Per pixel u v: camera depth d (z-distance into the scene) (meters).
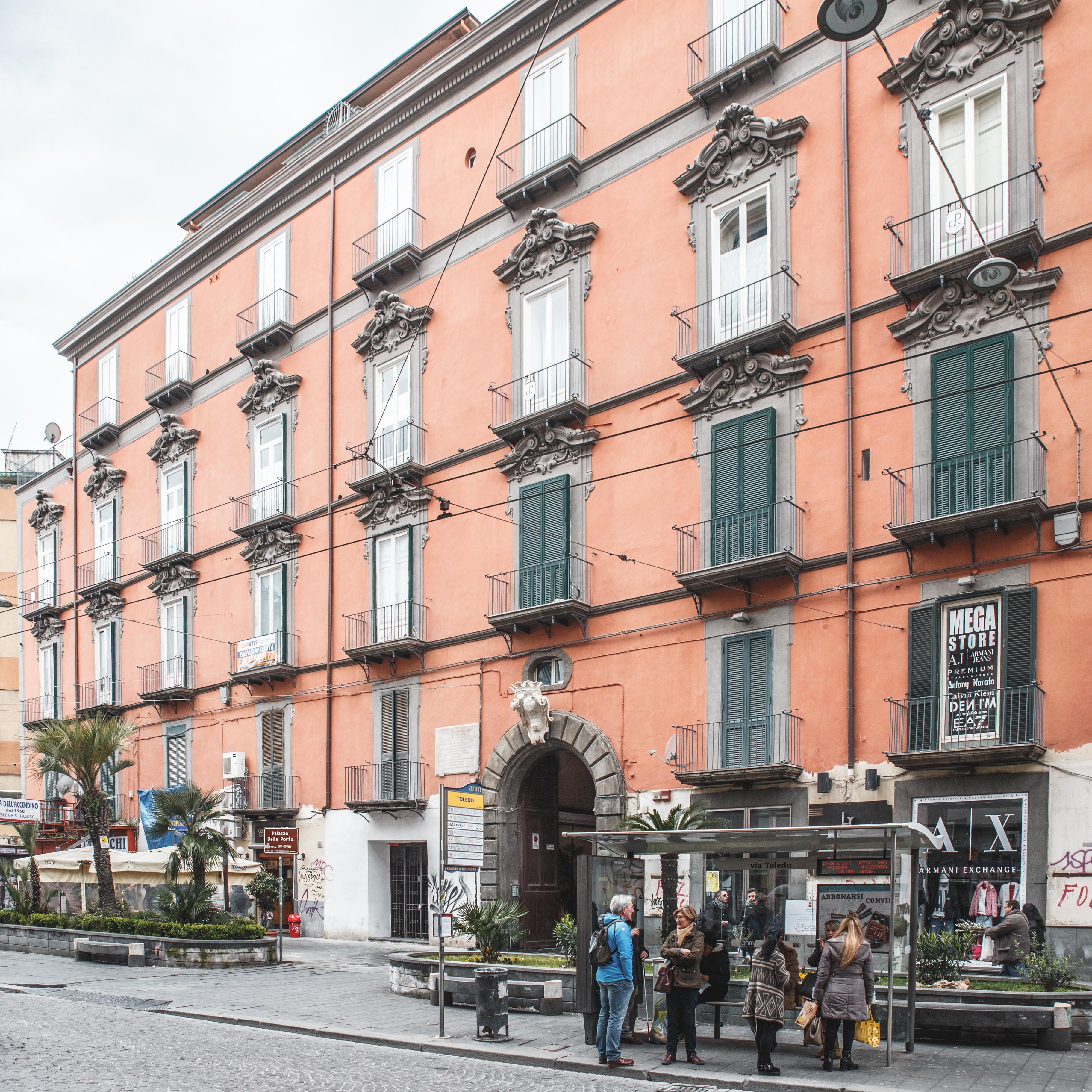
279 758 29.50
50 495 42.72
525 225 25.25
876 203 19.42
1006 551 17.14
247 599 31.50
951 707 17.38
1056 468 16.75
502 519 24.58
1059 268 17.03
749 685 19.81
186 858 23.31
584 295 23.62
